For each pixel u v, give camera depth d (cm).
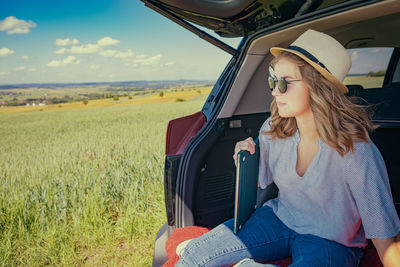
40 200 427
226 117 229
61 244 312
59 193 432
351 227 127
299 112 127
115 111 4856
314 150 131
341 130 118
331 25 163
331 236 128
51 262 304
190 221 225
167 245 205
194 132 238
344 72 123
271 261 148
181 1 176
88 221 357
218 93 229
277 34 184
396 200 205
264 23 205
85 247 332
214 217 246
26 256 316
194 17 201
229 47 219
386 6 129
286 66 125
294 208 140
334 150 120
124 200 423
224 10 188
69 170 603
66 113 5572
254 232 142
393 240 115
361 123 122
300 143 135
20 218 367
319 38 121
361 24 193
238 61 216
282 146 141
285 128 138
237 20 205
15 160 1018
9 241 321
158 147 780
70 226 376
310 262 121
